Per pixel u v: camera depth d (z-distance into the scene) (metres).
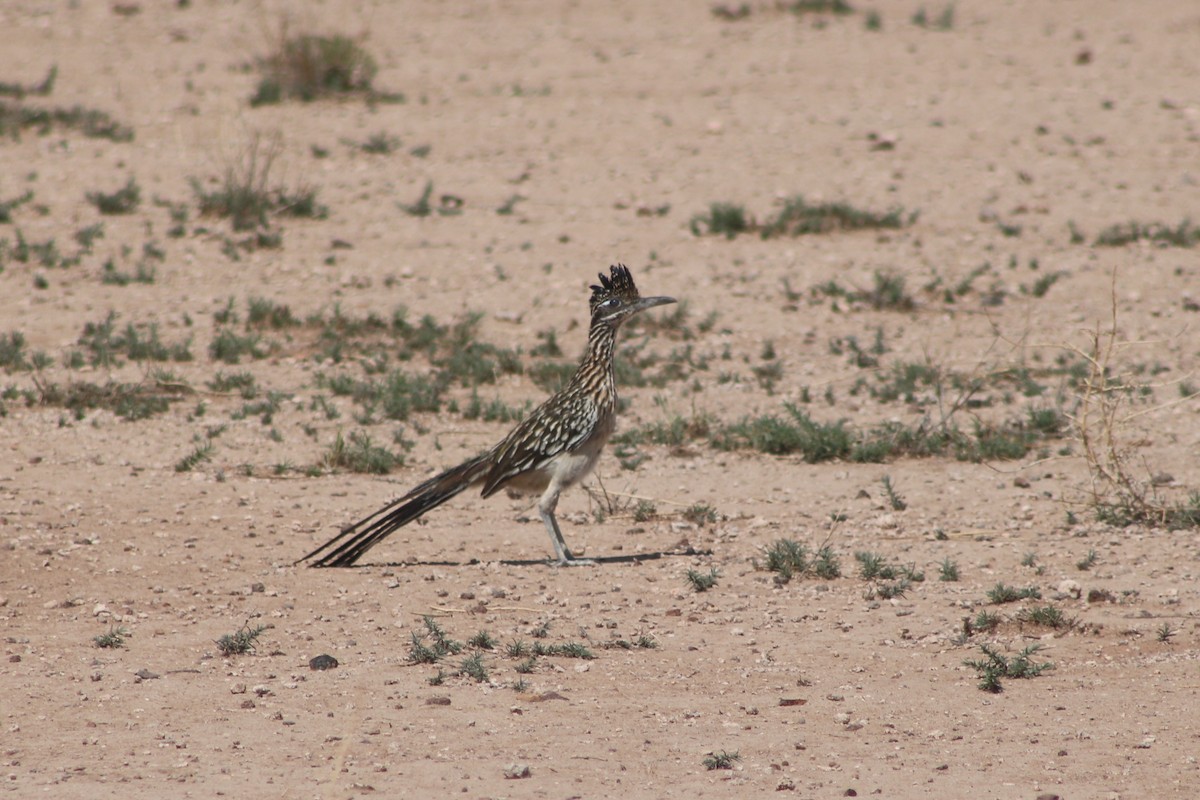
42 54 51.16
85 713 12.65
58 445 22.86
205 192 36.84
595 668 14.05
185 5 59.56
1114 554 18.05
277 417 24.62
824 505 20.61
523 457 17.75
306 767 11.38
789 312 30.78
